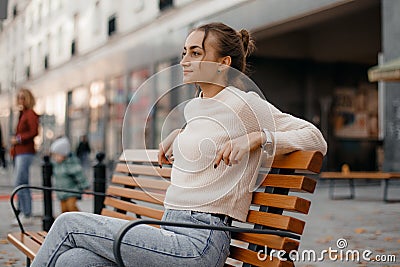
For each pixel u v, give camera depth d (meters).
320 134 2.92
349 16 17.27
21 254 6.12
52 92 35.22
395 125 13.94
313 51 21.44
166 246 2.72
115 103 25.39
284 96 21.45
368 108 23.59
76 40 30.67
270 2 16.27
